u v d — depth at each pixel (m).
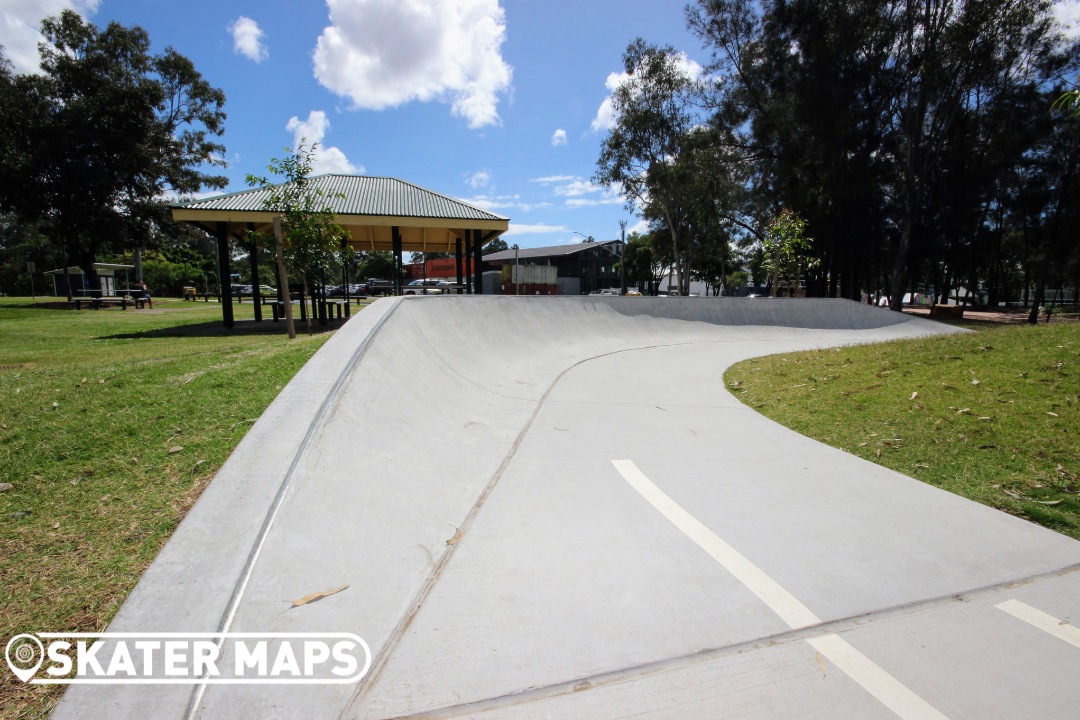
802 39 26.25
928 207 28.67
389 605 2.24
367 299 35.25
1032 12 22.77
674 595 2.42
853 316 17.56
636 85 27.39
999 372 6.32
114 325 15.77
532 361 8.61
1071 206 28.12
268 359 5.65
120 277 48.44
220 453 3.37
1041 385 5.71
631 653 2.04
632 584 2.50
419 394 4.93
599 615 2.26
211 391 4.45
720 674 1.96
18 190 25.97
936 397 5.84
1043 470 4.05
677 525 3.11
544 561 2.67
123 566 2.34
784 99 28.23
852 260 28.70
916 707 1.83
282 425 3.29
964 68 24.44
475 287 17.25
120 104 27.30
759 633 2.18
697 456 4.38
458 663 1.95
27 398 4.28
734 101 30.16
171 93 31.06
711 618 2.27
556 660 1.99
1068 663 2.06
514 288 47.31
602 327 12.34
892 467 4.21
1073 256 35.97
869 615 2.32
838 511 3.37
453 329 7.63
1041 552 2.90
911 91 24.89
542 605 2.31
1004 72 25.58
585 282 71.56
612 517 3.19
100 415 3.88
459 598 2.33
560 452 4.37
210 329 14.45
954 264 36.38
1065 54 25.28
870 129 25.77
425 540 2.79
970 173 27.38
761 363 9.28
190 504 2.82
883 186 28.66
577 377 7.68
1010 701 1.87
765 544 2.92
